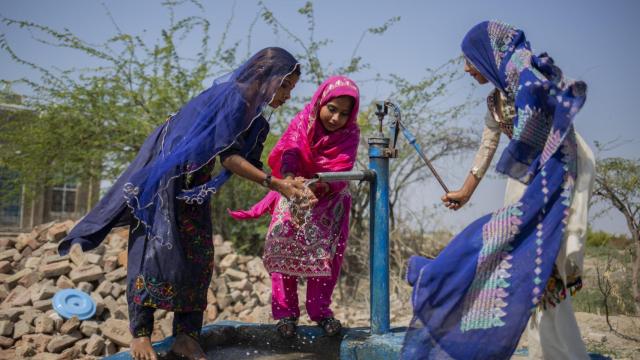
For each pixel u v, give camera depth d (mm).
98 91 9141
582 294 6586
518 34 2869
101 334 5141
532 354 2680
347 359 3225
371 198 3373
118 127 9328
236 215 3680
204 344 3453
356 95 3330
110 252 6621
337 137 3436
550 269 2520
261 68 3004
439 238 9062
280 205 3475
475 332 2588
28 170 9711
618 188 5359
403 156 9078
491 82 2918
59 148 9383
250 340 3619
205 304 3119
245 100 2951
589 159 2697
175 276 2920
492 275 2615
